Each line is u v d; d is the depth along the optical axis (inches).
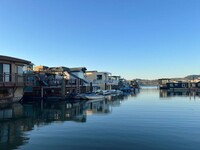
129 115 824.9
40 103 1262.3
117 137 491.2
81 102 1398.9
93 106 1162.0
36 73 1627.7
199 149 406.3
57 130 560.7
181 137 490.6
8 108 980.6
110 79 3097.9
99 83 2652.6
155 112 908.6
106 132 540.1
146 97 1936.5
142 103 1343.5
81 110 984.9
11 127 591.5
